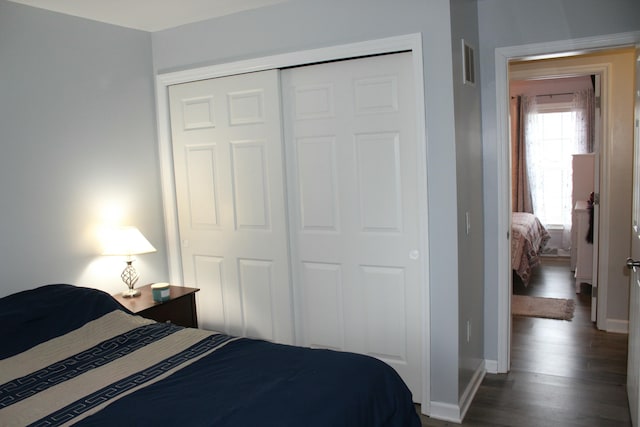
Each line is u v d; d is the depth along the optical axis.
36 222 2.64
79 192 2.87
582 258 5.06
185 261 3.48
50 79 2.71
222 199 3.27
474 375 3.04
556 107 6.74
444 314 2.65
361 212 2.88
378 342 2.93
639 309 2.23
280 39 2.91
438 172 2.58
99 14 2.84
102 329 2.26
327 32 2.77
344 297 3.00
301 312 3.16
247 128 3.11
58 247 2.76
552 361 3.41
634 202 2.62
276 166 3.04
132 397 1.62
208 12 2.96
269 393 1.61
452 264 2.60
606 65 3.59
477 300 3.08
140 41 3.26
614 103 3.62
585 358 3.43
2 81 2.48
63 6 2.65
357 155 2.85
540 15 2.90
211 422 1.45
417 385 2.84
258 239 3.18
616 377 3.11
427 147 2.59
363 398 1.68
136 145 3.24
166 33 3.28
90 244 2.94
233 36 3.05
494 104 3.08
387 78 2.72
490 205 3.18
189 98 3.29
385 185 2.79
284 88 3.00
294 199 3.08
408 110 2.68
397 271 2.82
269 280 3.18
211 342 2.12
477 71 3.01
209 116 3.24
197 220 3.39
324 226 3.00
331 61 2.83
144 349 2.05
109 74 3.05
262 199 3.12
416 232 2.74
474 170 2.94
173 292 3.08
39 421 1.51
